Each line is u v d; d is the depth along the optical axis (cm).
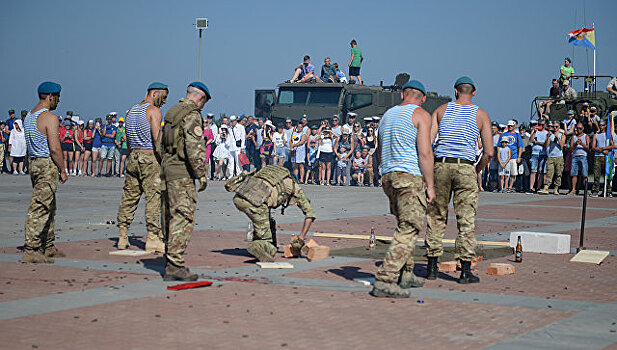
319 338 586
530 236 1125
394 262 749
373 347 564
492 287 820
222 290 768
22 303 689
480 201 2078
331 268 923
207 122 2802
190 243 1117
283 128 2888
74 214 1495
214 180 2778
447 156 850
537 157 2450
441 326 634
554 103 2714
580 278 891
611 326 644
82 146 2950
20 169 2991
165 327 611
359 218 1539
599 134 2359
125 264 923
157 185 1023
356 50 3195
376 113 2861
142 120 1016
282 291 768
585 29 2741
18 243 1086
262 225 948
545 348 570
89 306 681
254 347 557
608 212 1780
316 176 2831
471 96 869
